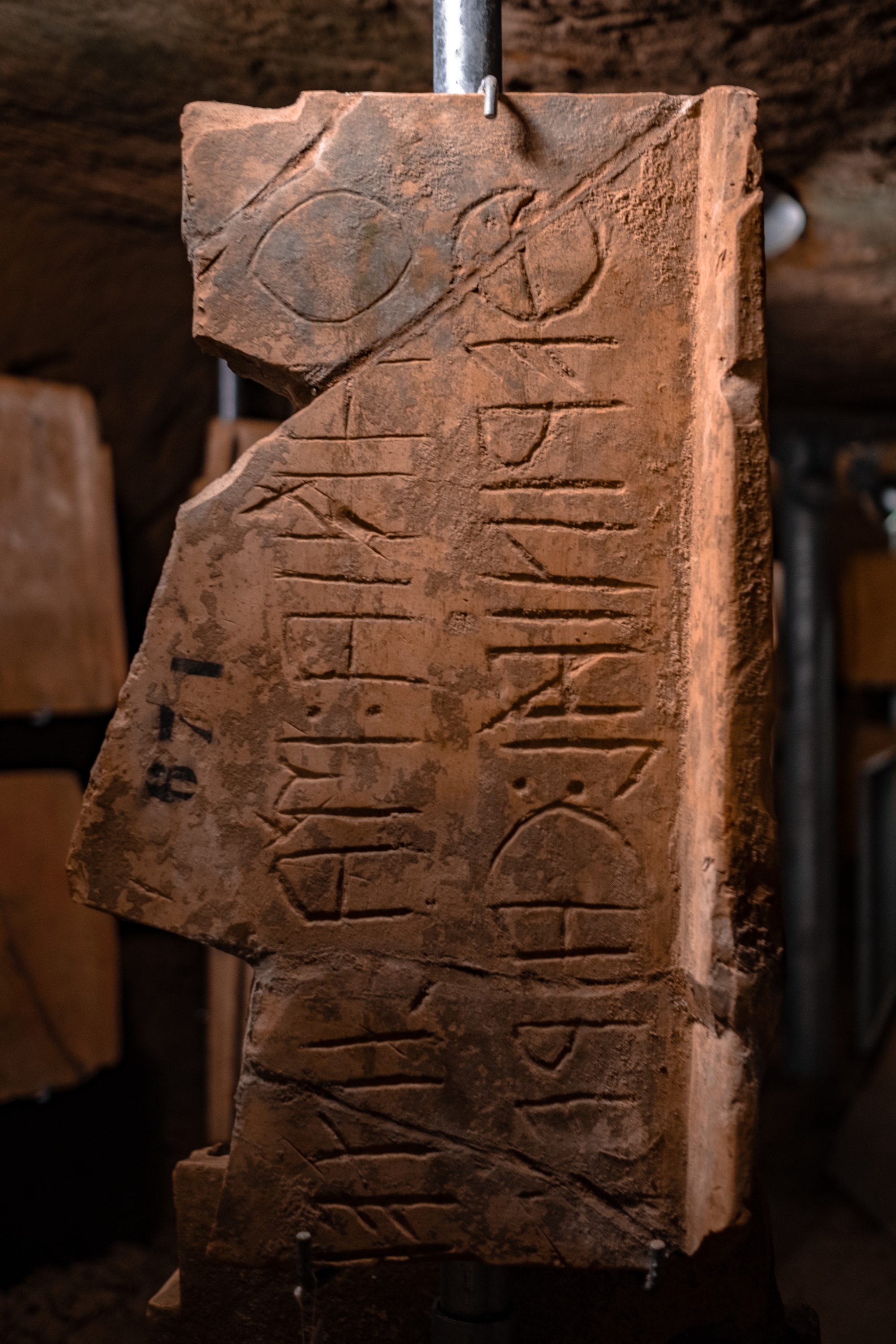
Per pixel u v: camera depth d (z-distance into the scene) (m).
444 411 0.73
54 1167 1.39
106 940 1.37
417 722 0.73
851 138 1.06
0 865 1.30
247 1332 0.86
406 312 0.73
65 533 1.34
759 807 0.67
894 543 3.14
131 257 1.38
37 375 1.36
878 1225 1.57
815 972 2.02
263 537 0.73
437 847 0.73
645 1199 0.72
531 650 0.73
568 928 0.73
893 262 1.32
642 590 0.73
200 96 1.09
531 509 0.73
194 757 0.73
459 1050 0.73
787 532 2.04
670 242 0.73
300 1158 0.73
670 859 0.73
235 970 1.34
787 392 1.90
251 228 0.73
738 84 0.99
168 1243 1.44
